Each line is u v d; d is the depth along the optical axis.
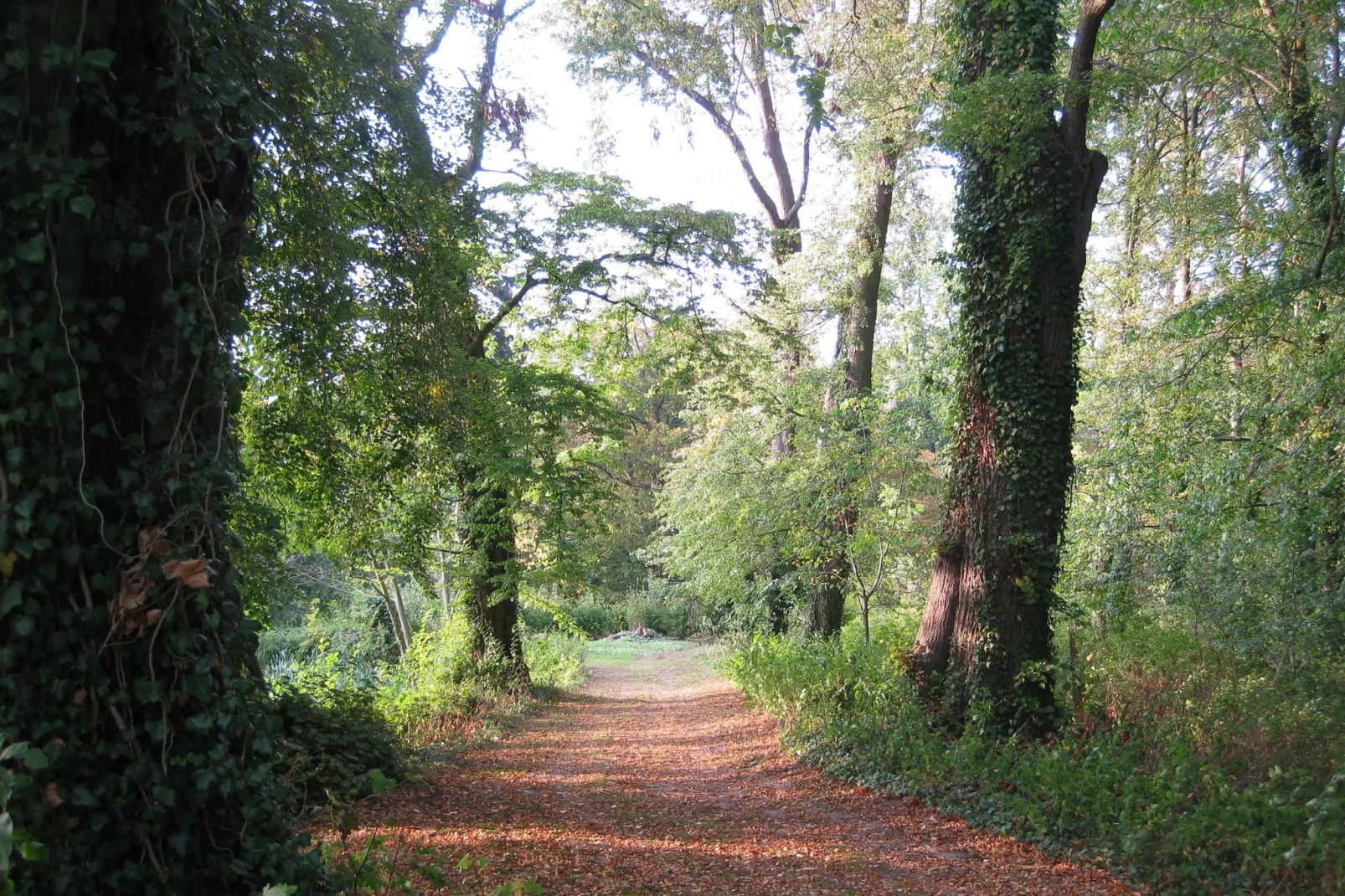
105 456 3.51
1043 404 10.66
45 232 3.35
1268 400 12.53
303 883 3.82
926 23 18.39
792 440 19.14
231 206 3.98
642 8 19.36
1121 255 20.84
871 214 20.56
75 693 3.33
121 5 3.57
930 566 18.16
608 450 18.17
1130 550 14.05
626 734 15.91
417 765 10.41
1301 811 5.68
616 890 6.11
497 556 17.83
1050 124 10.64
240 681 3.71
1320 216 12.24
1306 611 10.94
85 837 3.31
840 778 10.48
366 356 10.06
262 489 10.24
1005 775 8.76
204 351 3.74
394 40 10.43
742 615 24.38
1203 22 13.09
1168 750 7.37
